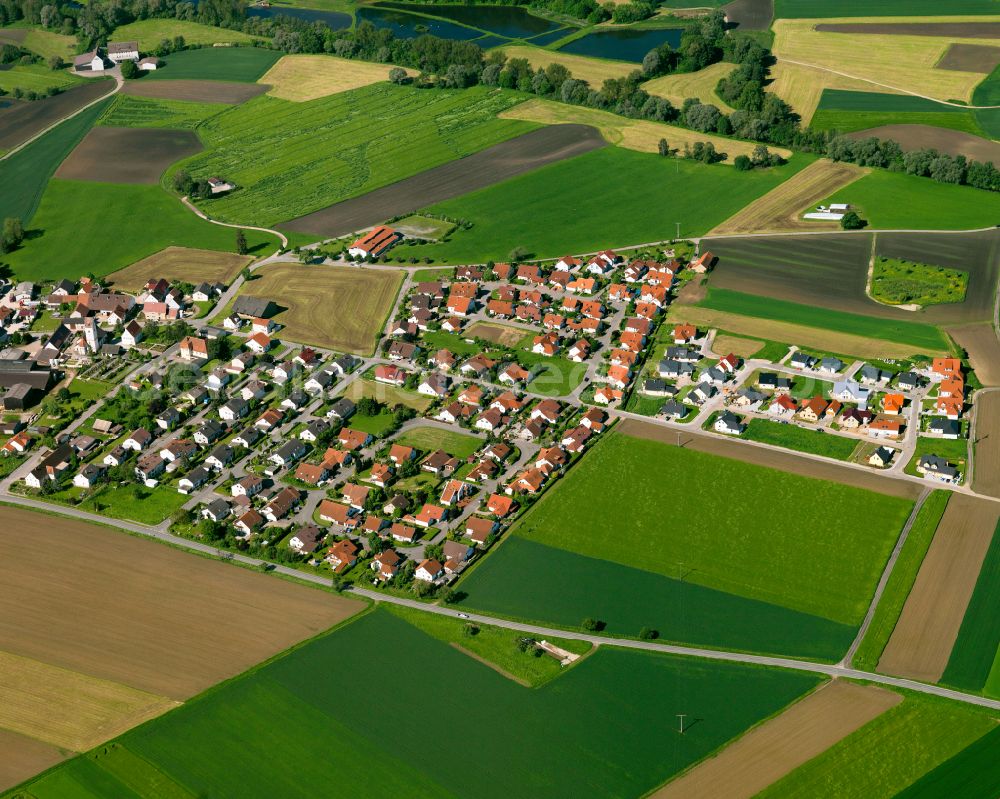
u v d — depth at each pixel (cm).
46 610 19162
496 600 19425
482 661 18050
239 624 18838
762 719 16900
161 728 16738
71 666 17938
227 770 16075
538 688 17512
